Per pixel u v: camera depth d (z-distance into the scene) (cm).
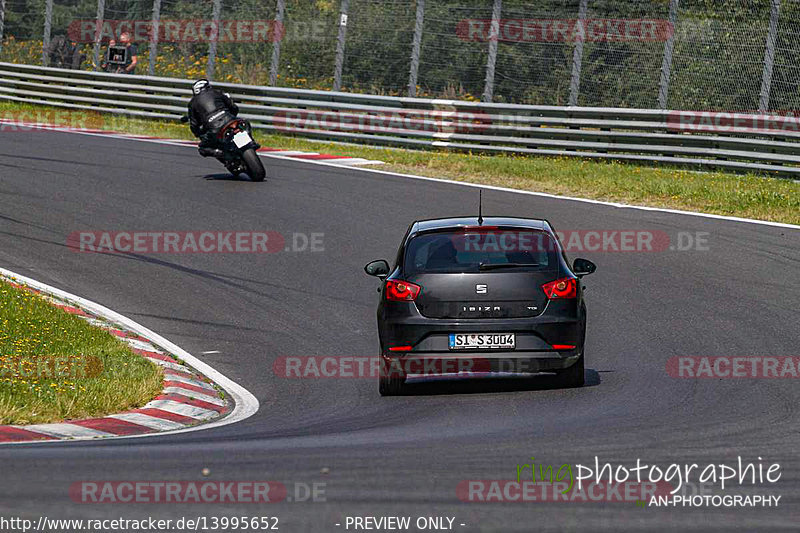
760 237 5578
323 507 1906
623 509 1909
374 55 9369
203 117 7112
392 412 3047
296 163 7931
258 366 3738
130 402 3139
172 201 6450
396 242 5553
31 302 4175
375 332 4172
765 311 4200
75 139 8738
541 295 3181
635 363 3550
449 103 8488
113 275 4959
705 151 7538
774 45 7594
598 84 8325
